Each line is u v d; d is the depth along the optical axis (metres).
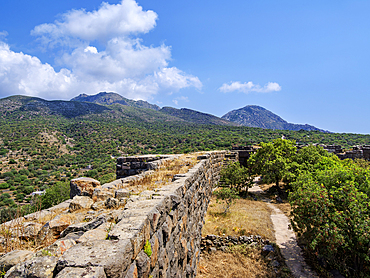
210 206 14.22
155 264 3.42
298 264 8.84
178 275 5.05
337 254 8.54
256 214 13.37
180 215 5.47
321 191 8.72
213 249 9.71
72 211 5.62
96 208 5.54
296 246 10.09
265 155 20.88
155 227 3.60
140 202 3.96
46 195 18.12
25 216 5.08
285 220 13.10
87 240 2.71
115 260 2.26
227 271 8.32
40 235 4.00
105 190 6.57
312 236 8.62
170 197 4.62
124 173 15.54
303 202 8.92
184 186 6.08
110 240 2.65
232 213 12.83
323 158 19.75
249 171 23.73
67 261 2.22
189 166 10.91
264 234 10.54
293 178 18.08
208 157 15.64
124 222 3.10
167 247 4.19
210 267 8.61
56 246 2.93
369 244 7.63
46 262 2.45
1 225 4.26
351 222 7.73
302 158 20.83
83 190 6.75
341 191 8.52
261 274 8.17
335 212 8.05
